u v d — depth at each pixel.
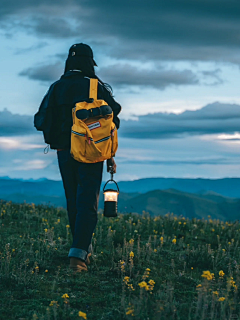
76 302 3.72
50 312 3.35
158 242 6.57
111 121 4.80
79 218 4.73
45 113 4.95
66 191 5.10
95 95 4.85
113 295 3.87
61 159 5.02
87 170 4.77
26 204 10.49
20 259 5.00
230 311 3.28
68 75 5.00
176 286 4.34
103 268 4.85
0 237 6.13
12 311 3.43
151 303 3.44
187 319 3.23
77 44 5.18
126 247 5.39
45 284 4.18
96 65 5.29
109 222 8.12
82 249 4.68
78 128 4.62
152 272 4.80
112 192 5.05
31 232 6.87
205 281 3.45
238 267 4.89
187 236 7.39
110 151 4.83
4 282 4.10
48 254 5.42
